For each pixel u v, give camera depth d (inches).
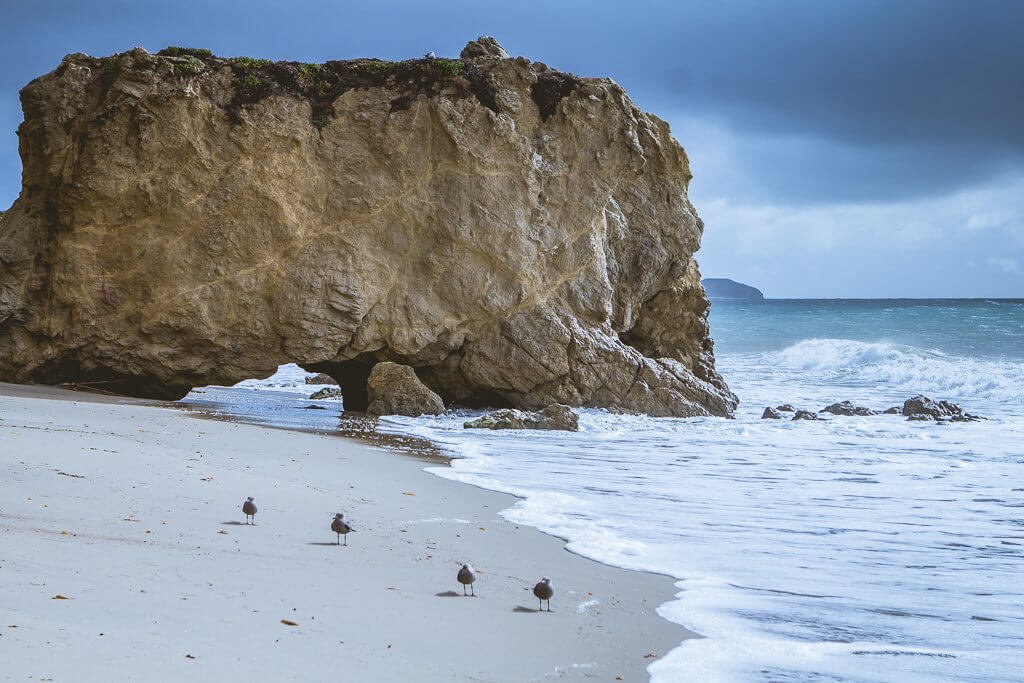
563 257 1138.7
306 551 365.4
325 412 1070.4
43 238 1042.1
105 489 422.0
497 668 259.9
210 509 415.8
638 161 1171.9
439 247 1086.4
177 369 1030.4
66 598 263.6
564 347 1114.7
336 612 290.7
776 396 1523.1
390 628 282.5
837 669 285.6
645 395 1135.0
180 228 1017.5
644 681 263.1
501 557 398.9
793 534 485.1
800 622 334.0
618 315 1242.6
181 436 660.7
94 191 1008.2
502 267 1102.4
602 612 329.1
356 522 435.2
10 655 214.2
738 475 698.2
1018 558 442.0
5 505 364.2
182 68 1026.1
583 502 554.6
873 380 1814.7
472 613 309.9
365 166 1066.7
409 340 1075.3
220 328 1022.4
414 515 472.1
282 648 250.2
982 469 746.8
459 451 776.3
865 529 504.4
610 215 1214.9
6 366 1018.7
